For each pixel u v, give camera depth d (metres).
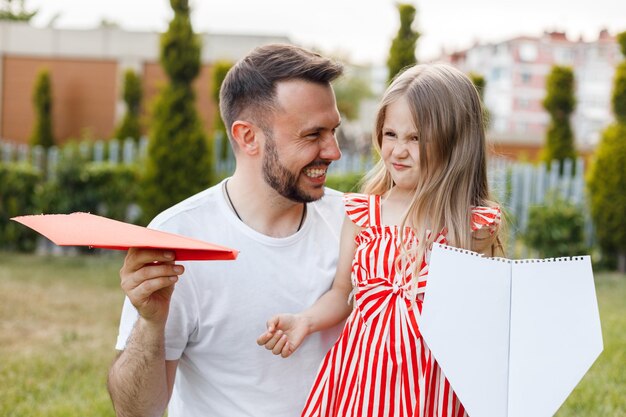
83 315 6.35
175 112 9.20
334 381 2.02
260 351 2.02
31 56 19.97
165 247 1.43
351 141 16.75
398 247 2.02
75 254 9.83
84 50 19.83
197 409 2.07
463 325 1.67
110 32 19.73
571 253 8.67
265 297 2.02
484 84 9.81
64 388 4.47
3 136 20.11
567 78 11.49
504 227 2.17
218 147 10.38
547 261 1.68
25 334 5.74
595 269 8.98
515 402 1.64
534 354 1.65
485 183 2.16
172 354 1.96
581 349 1.63
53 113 19.94
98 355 5.19
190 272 1.95
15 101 20.06
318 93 1.95
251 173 2.04
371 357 1.96
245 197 2.06
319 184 2.02
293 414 2.06
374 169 2.36
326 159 2.00
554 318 1.66
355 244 2.14
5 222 9.63
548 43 41.72
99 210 9.62
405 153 2.09
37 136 19.12
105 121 19.97
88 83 19.92
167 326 1.93
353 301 2.13
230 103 2.03
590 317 1.64
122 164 9.82
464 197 2.05
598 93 41.81
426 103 2.05
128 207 9.61
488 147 2.26
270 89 1.94
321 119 1.95
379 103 2.19
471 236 2.06
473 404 1.65
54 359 5.05
